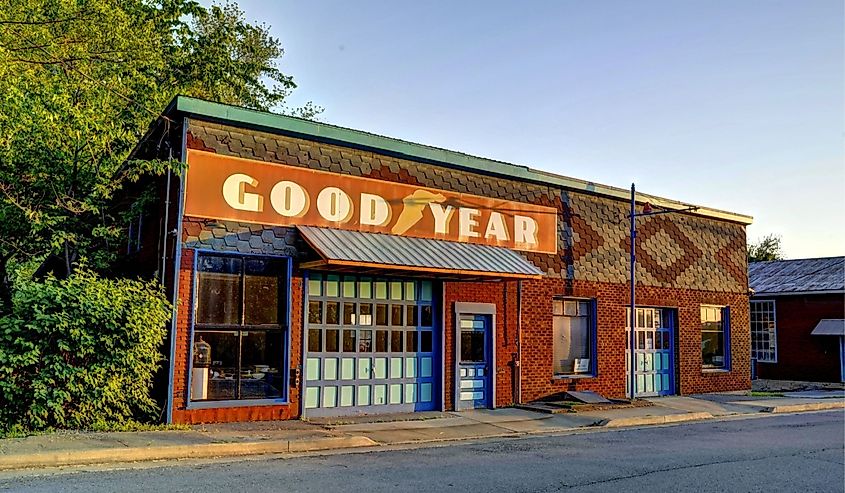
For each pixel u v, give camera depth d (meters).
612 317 20.16
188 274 13.09
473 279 16.50
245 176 13.83
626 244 20.83
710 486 9.30
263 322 13.98
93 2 18.75
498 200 17.81
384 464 10.41
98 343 11.88
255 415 13.70
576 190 19.66
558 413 16.80
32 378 11.57
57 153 16.14
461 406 16.77
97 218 16.42
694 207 20.39
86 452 9.89
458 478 9.46
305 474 9.44
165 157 14.00
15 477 8.74
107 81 18.48
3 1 16.78
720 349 23.69
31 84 16.84
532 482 9.30
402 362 16.05
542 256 18.62
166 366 12.84
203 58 28.75
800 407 20.20
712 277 23.38
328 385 14.87
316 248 13.57
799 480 9.82
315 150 14.80
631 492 8.84
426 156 16.25
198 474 9.21
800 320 31.47
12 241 17.02
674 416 17.14
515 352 17.83
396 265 14.14
